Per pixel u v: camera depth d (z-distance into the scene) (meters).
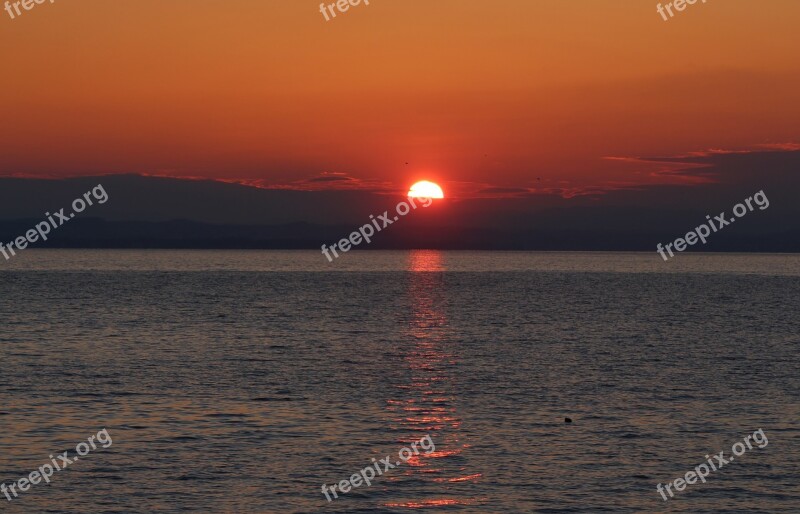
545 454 33.47
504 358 59.72
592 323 88.19
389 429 37.12
